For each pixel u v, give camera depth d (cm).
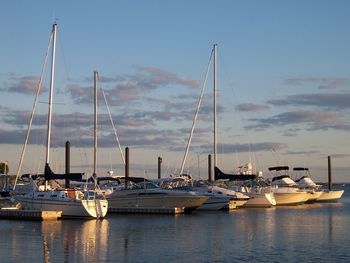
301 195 7606
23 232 4006
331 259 2959
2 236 3784
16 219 4909
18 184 5975
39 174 5428
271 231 4191
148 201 5772
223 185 6662
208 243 3500
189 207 5816
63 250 3203
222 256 3023
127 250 3209
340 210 6688
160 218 5188
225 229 4288
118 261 2869
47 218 4853
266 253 3131
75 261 2866
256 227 4469
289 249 3275
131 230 4159
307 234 4012
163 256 3014
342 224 4794
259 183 7269
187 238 3734
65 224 4559
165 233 4000
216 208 6256
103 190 5666
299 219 5269
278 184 7925
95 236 3809
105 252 3141
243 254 3092
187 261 2875
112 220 4950
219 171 6406
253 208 6838
